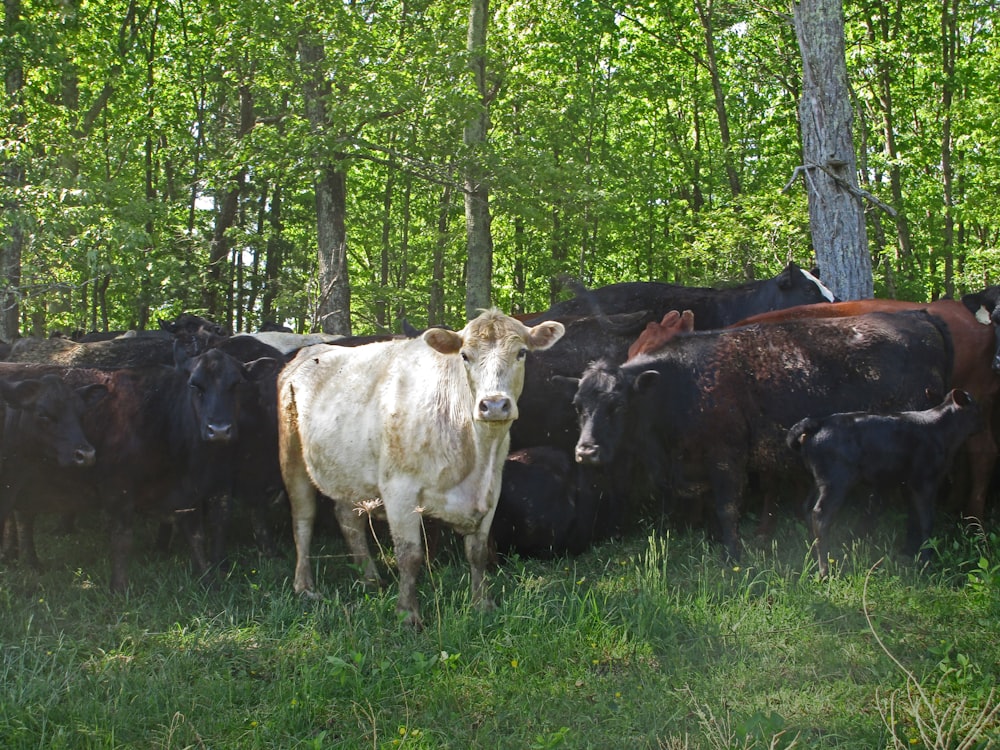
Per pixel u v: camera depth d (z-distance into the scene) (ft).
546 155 66.49
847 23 80.18
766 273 65.87
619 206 79.77
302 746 16.62
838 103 40.37
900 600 21.94
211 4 71.10
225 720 17.47
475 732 17.10
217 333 44.14
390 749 16.26
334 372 23.98
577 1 84.64
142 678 18.83
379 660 19.53
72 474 25.25
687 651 19.84
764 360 26.14
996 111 72.64
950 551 24.70
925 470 23.67
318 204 70.69
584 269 89.56
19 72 55.16
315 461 23.75
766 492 26.86
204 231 91.35
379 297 86.07
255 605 23.18
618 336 31.01
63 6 59.16
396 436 21.79
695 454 25.94
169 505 25.66
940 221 85.20
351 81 63.62
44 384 24.16
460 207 80.64
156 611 22.79
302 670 18.76
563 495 26.89
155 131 78.43
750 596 22.81
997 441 28.45
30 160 45.32
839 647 19.75
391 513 21.91
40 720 17.06
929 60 79.61
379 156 76.69
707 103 95.61
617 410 25.11
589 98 85.46
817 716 17.12
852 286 40.01
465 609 21.62
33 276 50.78
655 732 16.63
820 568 23.47
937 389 26.71
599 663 19.61
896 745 15.40
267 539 27.61
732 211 67.62
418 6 69.46
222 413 24.47
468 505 21.70
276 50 65.67
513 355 20.42
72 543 28.89
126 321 90.94
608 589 23.36
